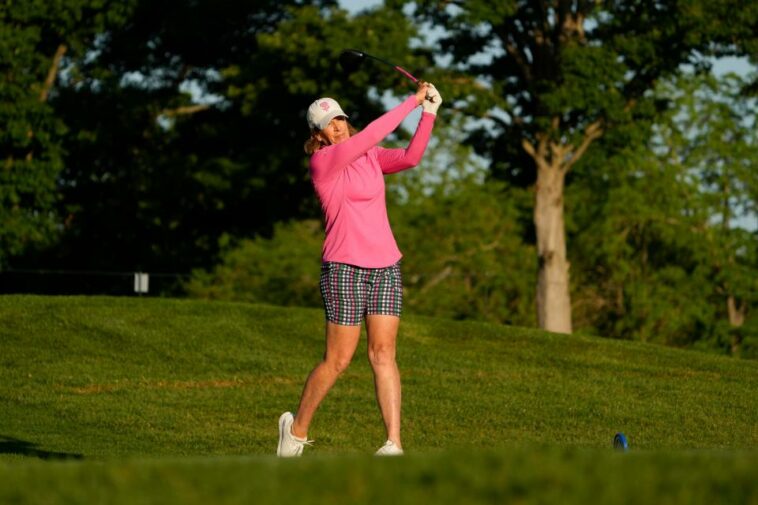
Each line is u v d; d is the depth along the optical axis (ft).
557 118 231.50
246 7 274.98
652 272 386.11
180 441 86.22
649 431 93.35
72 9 243.81
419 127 58.49
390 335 57.57
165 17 274.57
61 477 31.81
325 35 230.48
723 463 32.27
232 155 281.95
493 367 131.03
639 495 28.73
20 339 137.90
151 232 290.35
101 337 139.95
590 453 34.88
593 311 381.40
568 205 387.96
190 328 145.38
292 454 59.72
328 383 58.29
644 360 137.28
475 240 399.85
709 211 371.76
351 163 56.85
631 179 373.40
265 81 252.21
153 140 286.05
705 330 361.92
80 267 292.20
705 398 112.16
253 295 363.76
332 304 57.26
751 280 364.79
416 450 82.12
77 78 274.98
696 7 211.00
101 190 286.66
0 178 238.27
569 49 216.95
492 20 212.64
